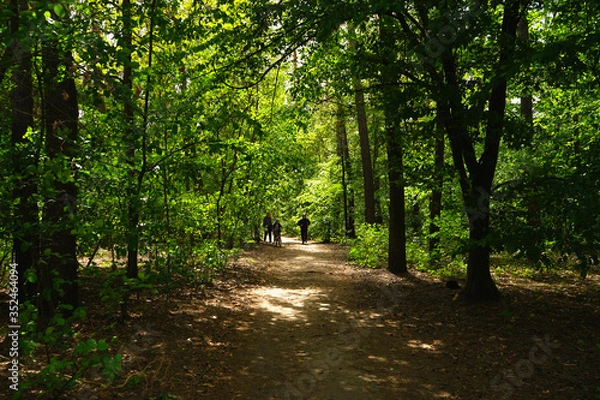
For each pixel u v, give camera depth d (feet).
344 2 23.88
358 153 87.71
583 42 17.25
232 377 17.03
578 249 19.79
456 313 26.40
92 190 18.29
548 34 34.45
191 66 33.01
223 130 43.11
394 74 28.30
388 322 25.57
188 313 25.72
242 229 46.19
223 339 21.77
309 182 90.43
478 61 25.58
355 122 83.30
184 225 29.35
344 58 33.96
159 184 23.50
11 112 20.86
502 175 38.65
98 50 12.92
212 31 26.73
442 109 26.08
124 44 13.82
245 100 44.06
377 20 29.35
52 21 13.55
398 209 42.37
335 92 35.06
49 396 13.44
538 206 22.81
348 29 32.71
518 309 26.27
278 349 20.77
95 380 15.14
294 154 46.32
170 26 21.47
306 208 95.20
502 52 24.32
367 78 29.86
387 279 39.29
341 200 92.68
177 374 16.65
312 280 41.14
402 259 42.45
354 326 24.84
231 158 38.52
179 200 28.07
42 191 13.16
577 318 24.13
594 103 35.60
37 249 16.98
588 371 16.96
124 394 14.39
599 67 22.48
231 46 28.25
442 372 17.70
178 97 25.50
